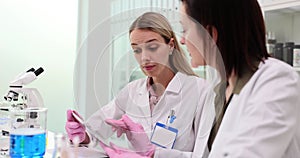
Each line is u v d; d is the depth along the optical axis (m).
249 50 0.78
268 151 0.61
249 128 0.64
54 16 2.19
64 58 2.24
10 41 2.06
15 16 2.07
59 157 0.82
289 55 1.76
